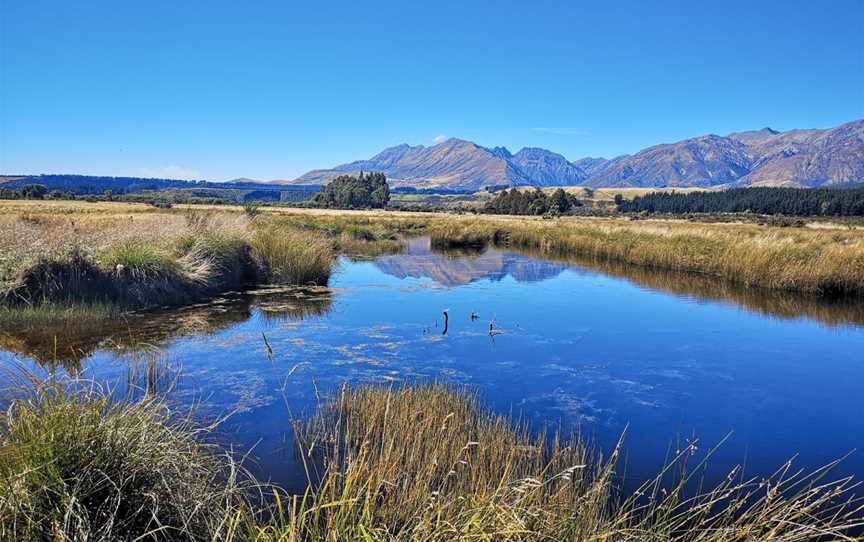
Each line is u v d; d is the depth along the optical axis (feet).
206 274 53.01
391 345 38.37
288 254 62.69
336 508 13.46
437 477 18.22
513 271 83.51
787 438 25.00
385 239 131.85
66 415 12.85
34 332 36.35
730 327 47.67
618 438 24.32
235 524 11.94
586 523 14.06
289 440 22.22
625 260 97.14
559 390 30.66
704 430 25.70
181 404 25.53
